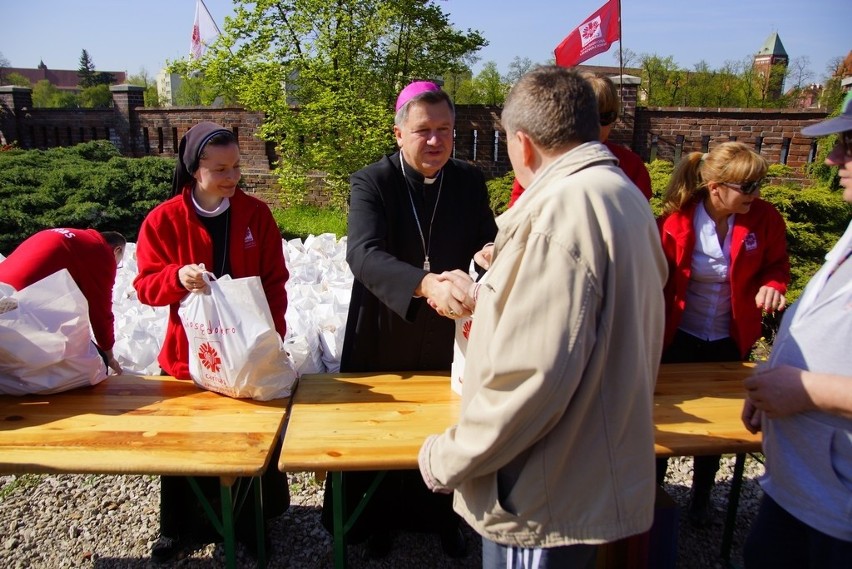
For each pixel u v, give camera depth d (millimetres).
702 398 2225
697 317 2670
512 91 1388
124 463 1714
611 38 8398
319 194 10398
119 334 3738
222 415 2029
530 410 1204
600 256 1208
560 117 1289
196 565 2525
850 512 1358
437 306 1860
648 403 1322
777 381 1411
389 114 8695
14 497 2936
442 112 2105
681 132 8688
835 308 1404
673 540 1979
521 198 1322
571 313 1182
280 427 1974
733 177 2367
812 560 1458
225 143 2141
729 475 3260
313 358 3533
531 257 1209
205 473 1706
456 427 1411
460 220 2328
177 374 2354
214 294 2062
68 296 2199
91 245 2527
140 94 12125
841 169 1453
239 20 8727
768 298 2525
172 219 2236
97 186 7312
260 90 8719
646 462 1328
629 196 1273
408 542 2680
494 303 1282
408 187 2268
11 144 11609
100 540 2656
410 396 2160
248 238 2320
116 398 2170
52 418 1998
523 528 1332
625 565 1941
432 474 1406
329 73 8836
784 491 1485
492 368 1230
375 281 1991
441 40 9352
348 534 2461
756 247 2553
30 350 2105
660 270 1421
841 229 5125
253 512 2447
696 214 2607
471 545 2664
